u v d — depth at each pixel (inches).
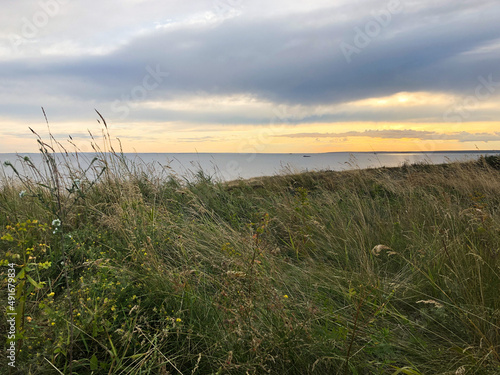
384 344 93.0
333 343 94.3
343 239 171.0
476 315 98.9
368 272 132.3
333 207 220.1
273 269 126.2
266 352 87.8
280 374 87.3
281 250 177.8
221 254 146.3
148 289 113.0
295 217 205.9
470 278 115.6
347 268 152.2
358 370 89.2
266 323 95.7
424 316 110.4
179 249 150.9
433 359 90.7
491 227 144.9
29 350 84.7
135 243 144.5
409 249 156.3
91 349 92.5
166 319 94.3
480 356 86.5
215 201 251.3
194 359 90.4
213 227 181.8
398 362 92.3
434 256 137.5
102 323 91.2
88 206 175.2
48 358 84.4
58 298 108.4
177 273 120.8
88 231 155.3
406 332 104.4
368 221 203.5
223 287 103.7
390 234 176.4
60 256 129.7
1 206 183.5
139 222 160.6
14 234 129.1
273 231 202.4
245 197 267.1
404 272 140.1
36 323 88.5
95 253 135.6
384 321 107.4
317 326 101.5
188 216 215.3
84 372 85.7
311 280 137.2
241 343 88.1
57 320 89.4
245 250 141.7
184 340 94.3
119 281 114.5
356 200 225.8
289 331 90.2
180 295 107.1
